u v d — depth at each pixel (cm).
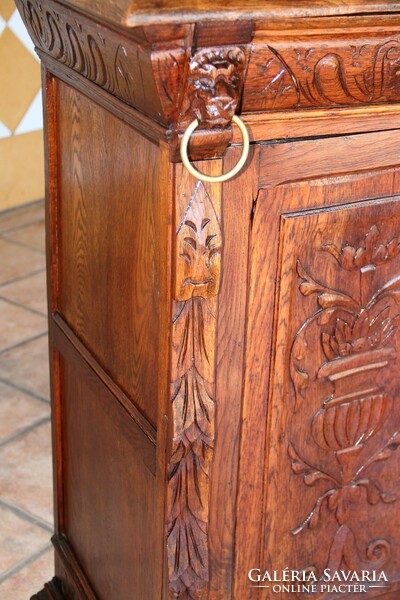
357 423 125
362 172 108
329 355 117
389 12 94
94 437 137
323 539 131
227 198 100
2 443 213
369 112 103
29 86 359
